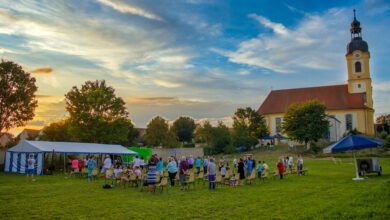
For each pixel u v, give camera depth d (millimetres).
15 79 34219
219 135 61812
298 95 75500
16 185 17500
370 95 67750
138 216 9320
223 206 10742
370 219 8203
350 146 19016
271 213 9367
